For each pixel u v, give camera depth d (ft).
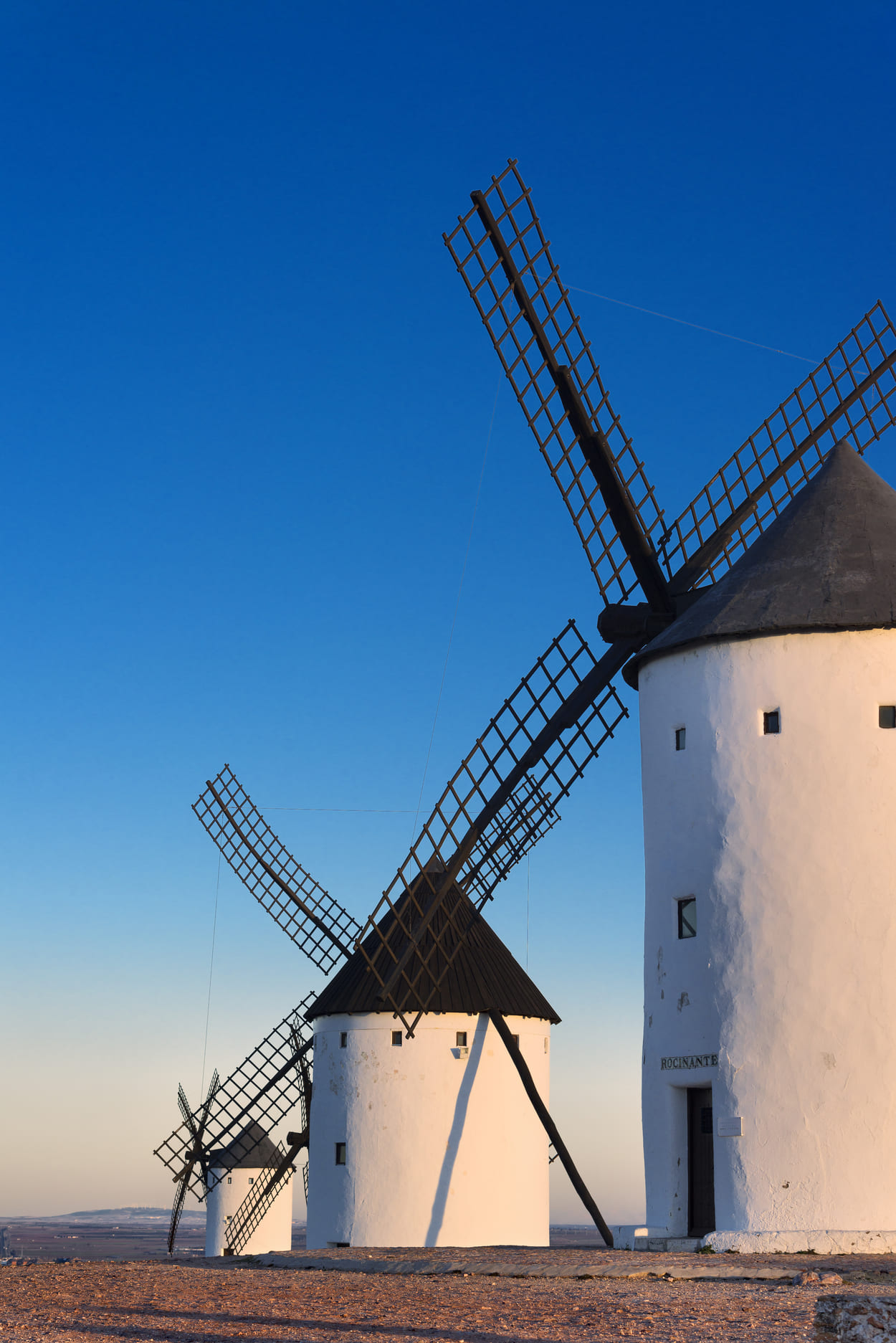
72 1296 57.82
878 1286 53.36
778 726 76.69
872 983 71.77
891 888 72.84
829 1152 70.28
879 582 77.10
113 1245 649.61
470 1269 65.67
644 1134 79.10
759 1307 47.96
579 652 105.50
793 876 74.43
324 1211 120.88
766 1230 70.08
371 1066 120.78
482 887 124.26
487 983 122.21
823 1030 71.92
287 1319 49.03
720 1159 73.05
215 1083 163.53
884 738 74.69
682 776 80.12
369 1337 44.01
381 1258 76.64
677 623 83.92
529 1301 52.19
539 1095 119.75
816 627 76.23
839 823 74.23
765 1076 72.38
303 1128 152.25
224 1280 65.31
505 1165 119.44
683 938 78.64
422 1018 120.06
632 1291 53.98
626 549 95.20
